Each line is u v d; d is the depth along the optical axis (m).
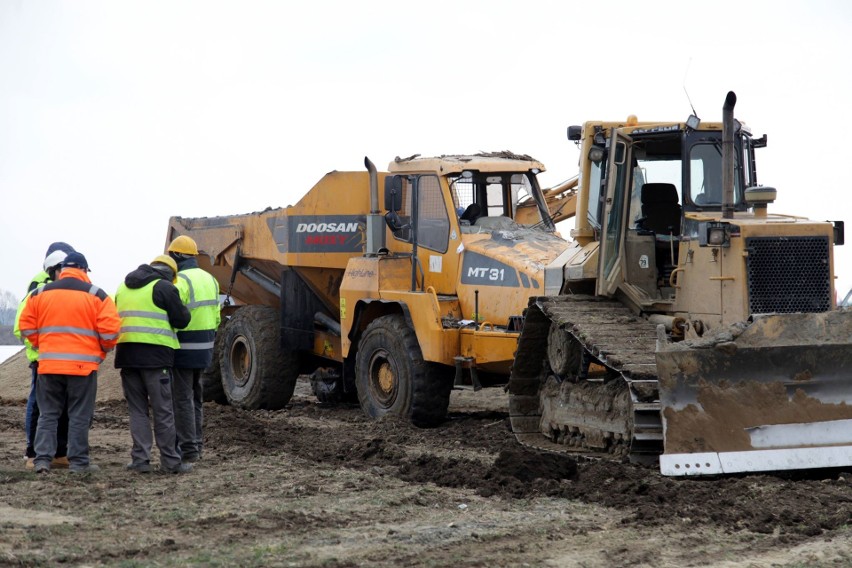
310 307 18.45
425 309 15.28
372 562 7.59
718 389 10.57
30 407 12.01
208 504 9.66
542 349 13.34
